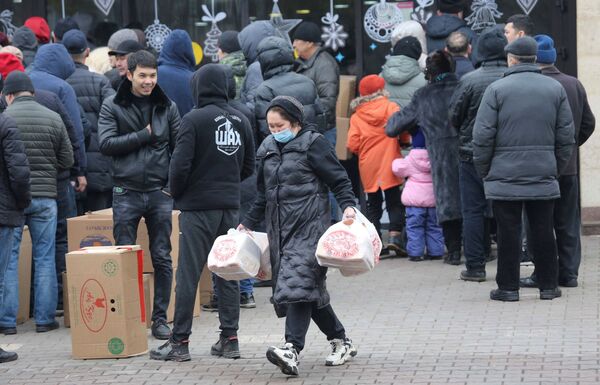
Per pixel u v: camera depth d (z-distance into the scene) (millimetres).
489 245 27469
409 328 21406
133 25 30984
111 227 22297
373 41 30938
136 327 20188
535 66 22812
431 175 27484
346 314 22797
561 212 24109
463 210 25297
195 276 19516
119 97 21219
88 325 20047
